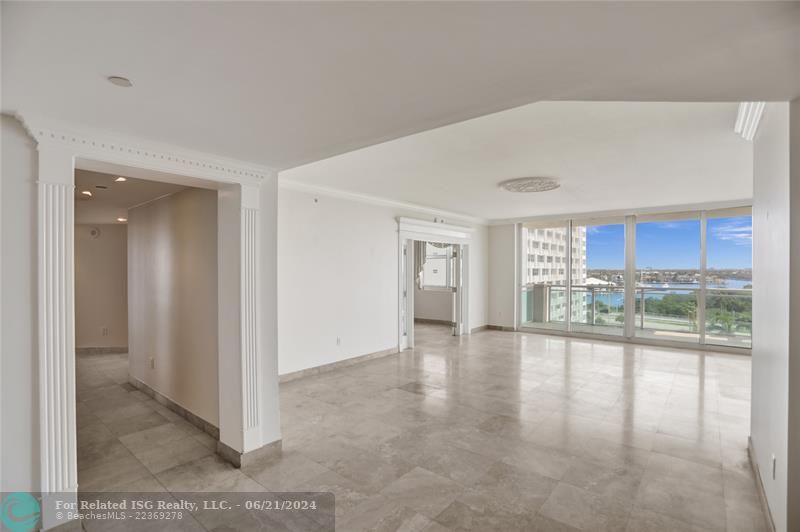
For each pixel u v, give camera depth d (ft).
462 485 8.96
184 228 12.78
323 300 18.80
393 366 19.88
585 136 11.27
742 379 17.34
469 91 5.93
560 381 17.16
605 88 5.82
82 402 14.64
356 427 12.26
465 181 17.19
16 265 6.82
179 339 13.21
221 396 10.48
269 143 8.32
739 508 8.04
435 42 4.51
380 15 3.96
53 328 7.09
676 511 7.95
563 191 19.52
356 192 19.81
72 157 7.28
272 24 4.13
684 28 4.16
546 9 3.82
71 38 4.37
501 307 31.27
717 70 5.14
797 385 5.88
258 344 10.17
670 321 24.76
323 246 18.83
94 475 9.58
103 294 23.29
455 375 18.17
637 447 10.80
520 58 4.91
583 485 8.92
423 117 6.97
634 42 4.47
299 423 12.59
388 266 22.53
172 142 8.18
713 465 9.80
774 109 7.03
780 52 4.59
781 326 6.61
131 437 11.66
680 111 9.52
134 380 16.62
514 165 14.52
